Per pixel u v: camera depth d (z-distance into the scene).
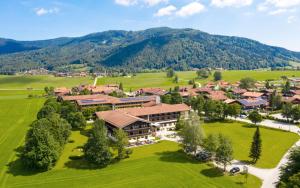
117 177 91.12
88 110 173.25
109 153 101.25
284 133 142.75
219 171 95.06
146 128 135.00
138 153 113.31
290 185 64.62
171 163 101.81
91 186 85.31
